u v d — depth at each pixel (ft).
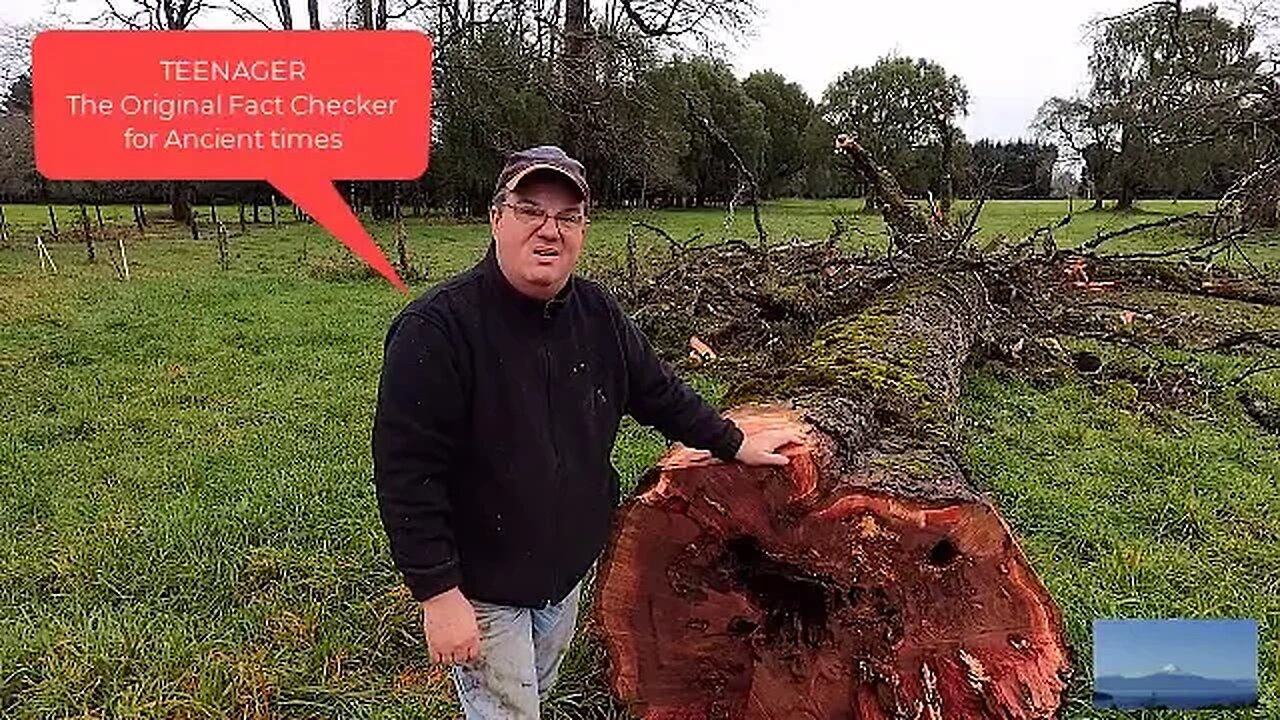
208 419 22.17
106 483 17.97
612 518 9.20
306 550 14.93
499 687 8.70
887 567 9.26
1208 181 94.84
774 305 26.17
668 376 9.14
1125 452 19.72
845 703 9.74
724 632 9.99
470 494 8.20
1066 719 10.68
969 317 24.06
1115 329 30.76
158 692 11.37
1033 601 9.33
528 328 8.06
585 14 81.41
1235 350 29.53
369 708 11.23
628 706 10.03
